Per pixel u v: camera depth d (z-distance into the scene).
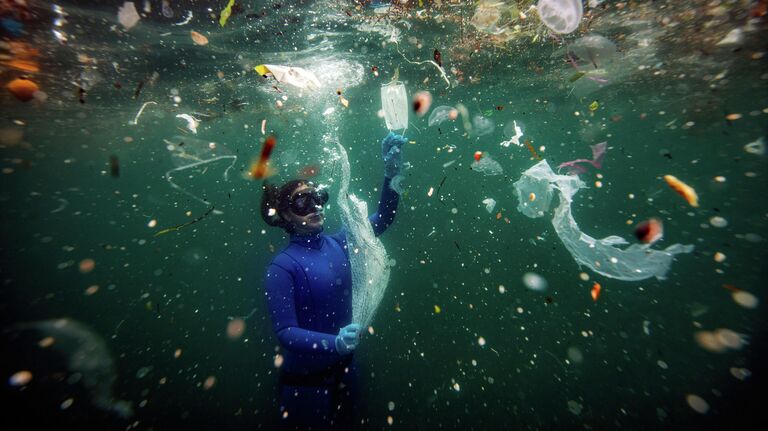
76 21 2.09
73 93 3.30
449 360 2.34
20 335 2.88
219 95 3.72
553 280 3.43
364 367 2.02
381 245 1.55
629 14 2.32
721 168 8.63
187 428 1.99
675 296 2.91
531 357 2.31
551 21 1.37
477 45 2.86
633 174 9.59
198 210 9.41
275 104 4.47
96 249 8.70
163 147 7.21
